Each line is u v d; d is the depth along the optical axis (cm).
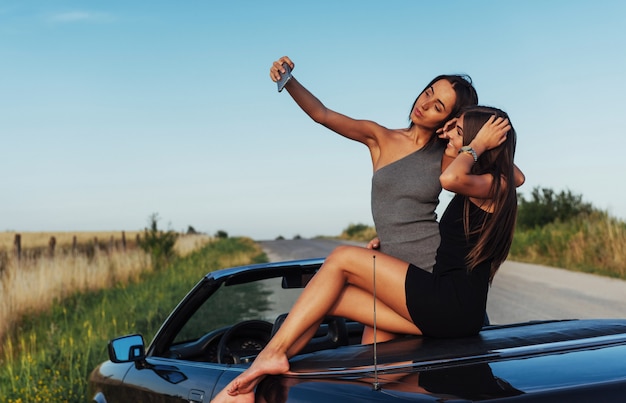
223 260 3100
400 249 329
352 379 256
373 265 284
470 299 293
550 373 229
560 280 1709
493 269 309
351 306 310
